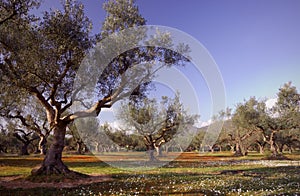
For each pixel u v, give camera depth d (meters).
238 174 14.52
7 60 10.78
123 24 13.24
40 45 11.33
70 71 13.79
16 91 12.45
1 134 39.56
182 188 9.95
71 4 12.50
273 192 8.81
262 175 13.91
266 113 36.16
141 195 8.76
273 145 33.47
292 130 39.59
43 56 11.32
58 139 13.66
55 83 12.45
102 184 11.17
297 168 17.97
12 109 26.20
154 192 9.23
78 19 12.54
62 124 13.78
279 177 12.97
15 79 10.79
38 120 33.66
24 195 8.96
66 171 13.16
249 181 11.55
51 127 13.85
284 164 21.97
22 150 43.00
